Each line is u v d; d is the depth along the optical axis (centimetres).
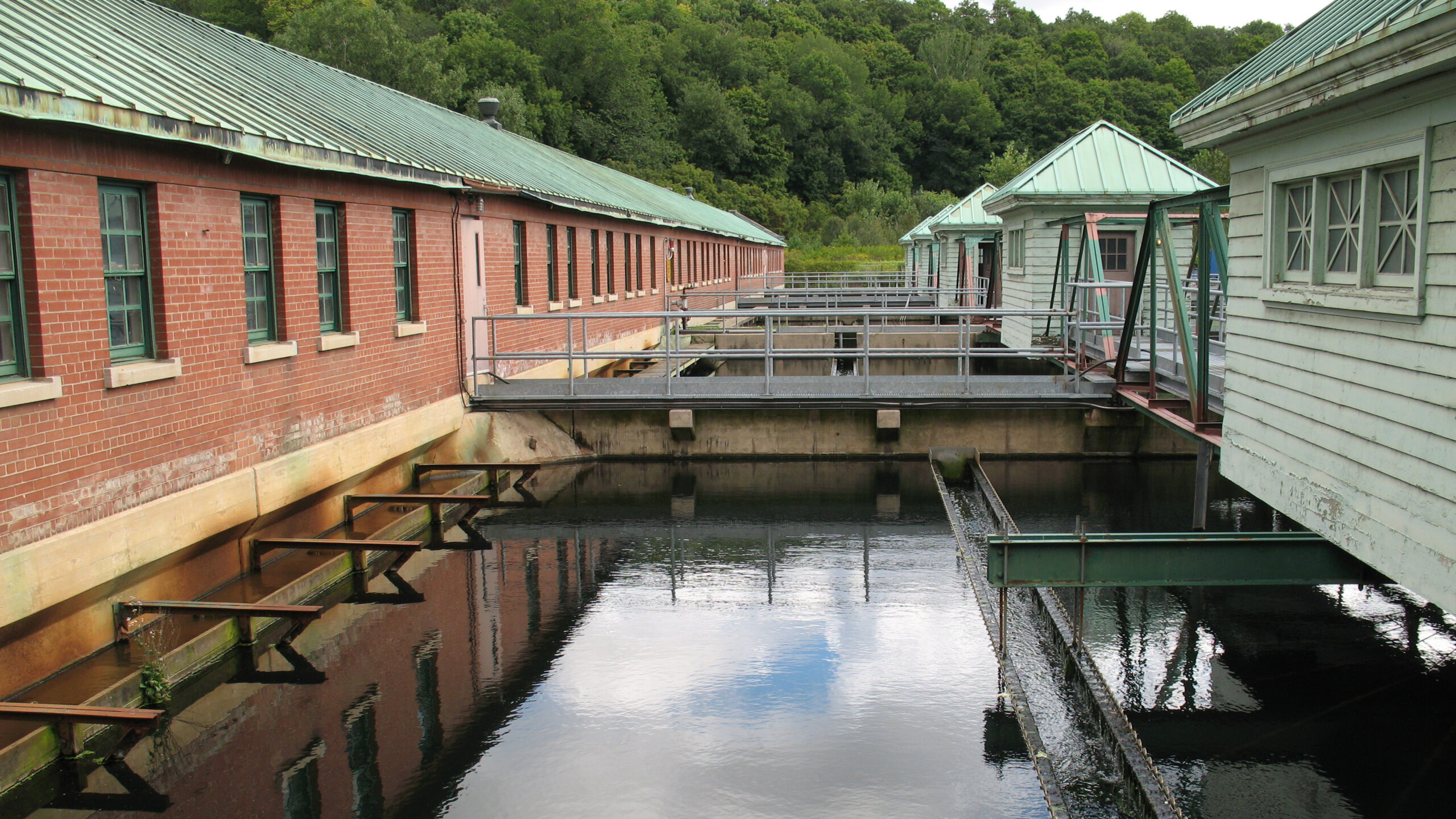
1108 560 723
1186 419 1059
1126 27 13925
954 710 705
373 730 677
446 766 629
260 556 962
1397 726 673
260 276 987
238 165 919
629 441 1588
